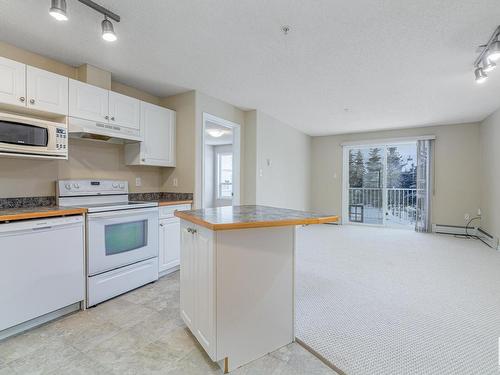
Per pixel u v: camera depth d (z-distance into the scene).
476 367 1.53
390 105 4.09
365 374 1.48
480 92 3.49
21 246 1.84
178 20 1.97
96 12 1.86
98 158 2.97
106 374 1.47
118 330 1.91
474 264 3.40
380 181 6.12
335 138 6.53
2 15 1.89
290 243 1.73
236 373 1.49
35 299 1.91
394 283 2.78
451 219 5.32
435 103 3.97
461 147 5.24
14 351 1.66
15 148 2.00
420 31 2.11
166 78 3.05
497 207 4.18
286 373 1.49
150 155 3.17
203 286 1.57
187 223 1.81
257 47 2.37
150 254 2.79
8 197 2.29
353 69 2.81
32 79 2.14
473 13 1.88
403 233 5.40
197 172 3.45
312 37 2.20
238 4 1.79
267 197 4.77
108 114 2.69
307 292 2.57
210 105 3.68
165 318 2.08
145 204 2.73
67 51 2.42
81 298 2.19
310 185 6.79
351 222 6.47
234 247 1.50
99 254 2.31
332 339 1.81
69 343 1.75
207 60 2.61
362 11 1.86
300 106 4.16
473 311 2.20
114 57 2.54
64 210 2.08
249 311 1.57
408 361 1.59
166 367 1.53
